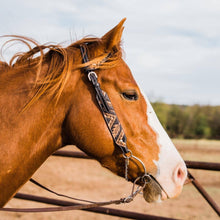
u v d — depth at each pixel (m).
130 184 8.94
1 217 5.82
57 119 1.99
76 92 1.99
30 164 1.95
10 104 1.92
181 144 20.55
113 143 2.00
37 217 5.89
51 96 1.95
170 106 34.53
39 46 2.05
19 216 5.91
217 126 33.25
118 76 2.00
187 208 6.70
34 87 1.93
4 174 1.86
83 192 7.87
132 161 2.03
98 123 1.97
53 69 1.97
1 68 2.08
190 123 33.53
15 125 1.89
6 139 1.87
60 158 12.93
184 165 2.11
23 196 3.70
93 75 1.97
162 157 2.06
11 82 1.98
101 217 5.97
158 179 2.04
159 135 2.08
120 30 2.05
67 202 3.45
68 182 8.87
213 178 9.81
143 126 2.04
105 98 1.96
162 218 2.99
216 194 7.86
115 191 8.09
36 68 2.02
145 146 2.04
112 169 2.11
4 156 1.85
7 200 1.95
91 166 11.40
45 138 1.98
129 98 2.01
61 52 2.01
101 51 2.04
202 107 34.94
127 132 2.00
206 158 13.41
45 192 7.62
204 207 6.79
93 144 2.00
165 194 2.05
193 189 8.59
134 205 6.88
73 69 1.99
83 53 2.02
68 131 2.02
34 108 1.93
